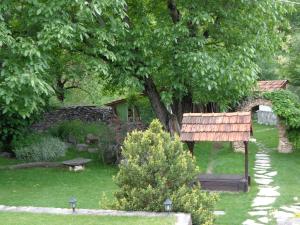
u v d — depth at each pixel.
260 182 13.73
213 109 21.69
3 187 12.77
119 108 24.34
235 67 13.23
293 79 22.56
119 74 13.61
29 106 10.20
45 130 21.25
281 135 19.88
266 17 14.70
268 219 9.71
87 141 20.19
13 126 17.48
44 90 9.62
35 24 11.20
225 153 19.44
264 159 18.00
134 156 7.51
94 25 12.17
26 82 9.60
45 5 10.58
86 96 28.22
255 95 20.25
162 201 7.14
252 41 14.34
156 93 15.10
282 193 12.14
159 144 7.44
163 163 7.33
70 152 18.66
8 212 7.38
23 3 11.32
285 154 19.25
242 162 17.17
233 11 14.04
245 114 12.85
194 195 7.29
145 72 13.41
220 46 14.44
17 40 10.76
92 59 12.48
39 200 11.19
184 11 14.02
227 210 10.52
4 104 10.79
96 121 23.78
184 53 13.14
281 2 15.29
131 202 7.28
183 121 13.13
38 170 15.42
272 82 25.75
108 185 13.18
